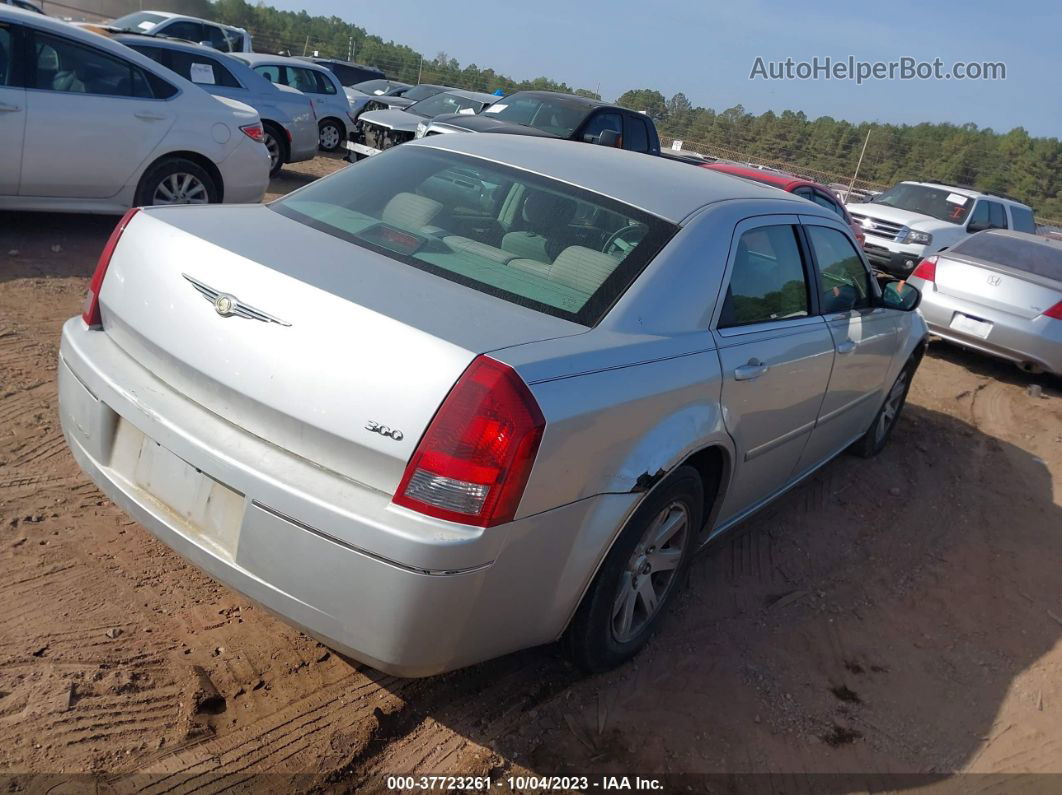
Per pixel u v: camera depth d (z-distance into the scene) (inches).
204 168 294.4
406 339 88.3
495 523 87.3
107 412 106.1
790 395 142.9
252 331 93.8
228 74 433.4
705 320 119.6
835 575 167.0
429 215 121.4
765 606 150.9
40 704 98.6
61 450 152.5
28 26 250.8
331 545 86.9
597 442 96.5
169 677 107.1
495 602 92.4
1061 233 770.2
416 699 112.1
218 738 99.9
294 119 464.4
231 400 95.0
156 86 279.1
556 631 106.3
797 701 126.6
